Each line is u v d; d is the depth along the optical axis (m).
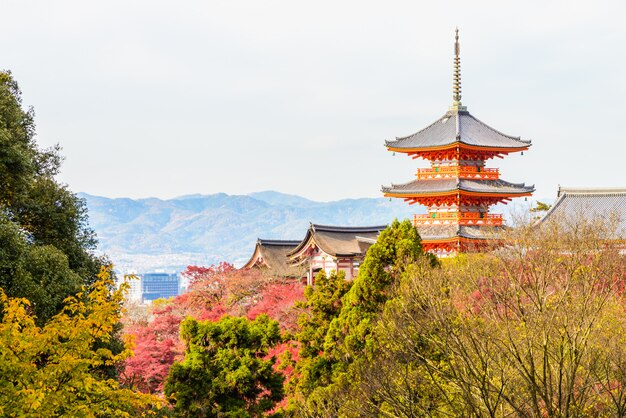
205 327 48.94
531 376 32.59
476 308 42.94
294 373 54.78
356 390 40.56
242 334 49.06
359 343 47.22
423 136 96.12
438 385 35.00
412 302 41.28
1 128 42.94
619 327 37.06
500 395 32.19
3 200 44.97
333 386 44.00
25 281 39.06
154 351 75.19
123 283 29.70
